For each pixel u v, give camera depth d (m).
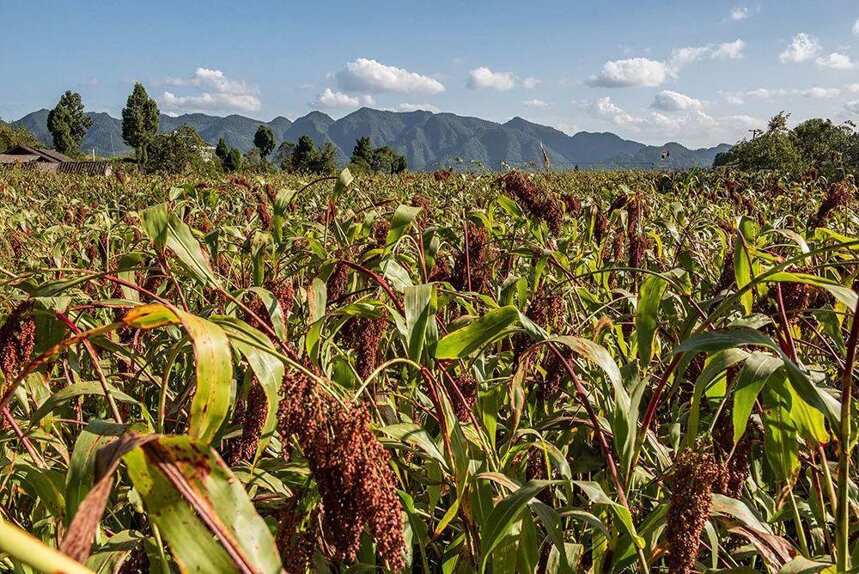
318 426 1.67
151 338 4.84
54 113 132.00
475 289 4.72
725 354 2.46
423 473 3.08
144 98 110.94
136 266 3.82
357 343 3.26
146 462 1.31
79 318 3.41
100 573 2.31
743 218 3.96
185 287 5.09
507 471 3.02
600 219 7.37
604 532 2.42
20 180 27.17
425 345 2.73
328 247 5.80
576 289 4.22
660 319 4.83
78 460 1.84
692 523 2.01
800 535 2.81
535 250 4.33
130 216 6.95
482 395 2.84
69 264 6.46
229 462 3.10
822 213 6.31
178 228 3.09
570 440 3.31
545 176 16.83
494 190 8.70
